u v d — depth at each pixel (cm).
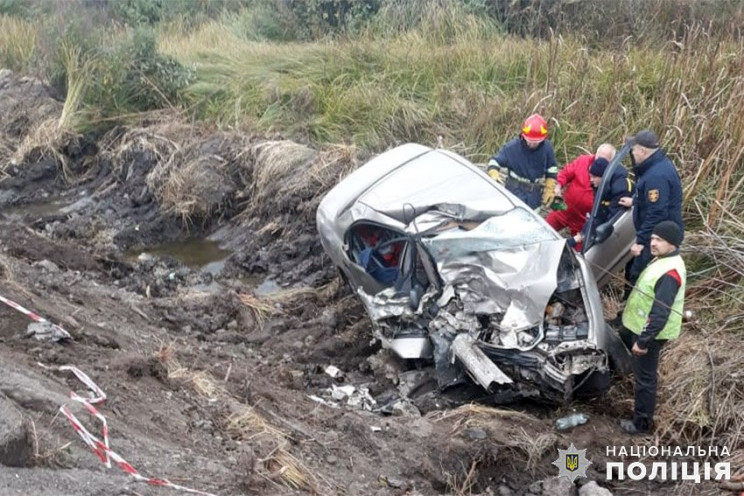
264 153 1018
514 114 963
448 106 1055
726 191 763
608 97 947
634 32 1167
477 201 694
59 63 1271
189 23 1595
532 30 1272
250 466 468
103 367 541
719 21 1098
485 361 594
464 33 1258
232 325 767
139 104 1210
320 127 1093
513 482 551
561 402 612
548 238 642
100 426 453
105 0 1576
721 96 858
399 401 637
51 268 808
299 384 654
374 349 716
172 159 1060
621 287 737
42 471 381
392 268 692
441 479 536
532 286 610
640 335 561
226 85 1209
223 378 617
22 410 426
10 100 1267
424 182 731
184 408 531
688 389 619
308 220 932
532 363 595
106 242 970
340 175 952
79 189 1126
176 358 631
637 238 654
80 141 1176
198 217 1009
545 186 766
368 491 499
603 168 716
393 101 1091
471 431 574
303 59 1252
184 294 819
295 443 534
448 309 632
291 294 829
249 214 993
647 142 639
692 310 704
